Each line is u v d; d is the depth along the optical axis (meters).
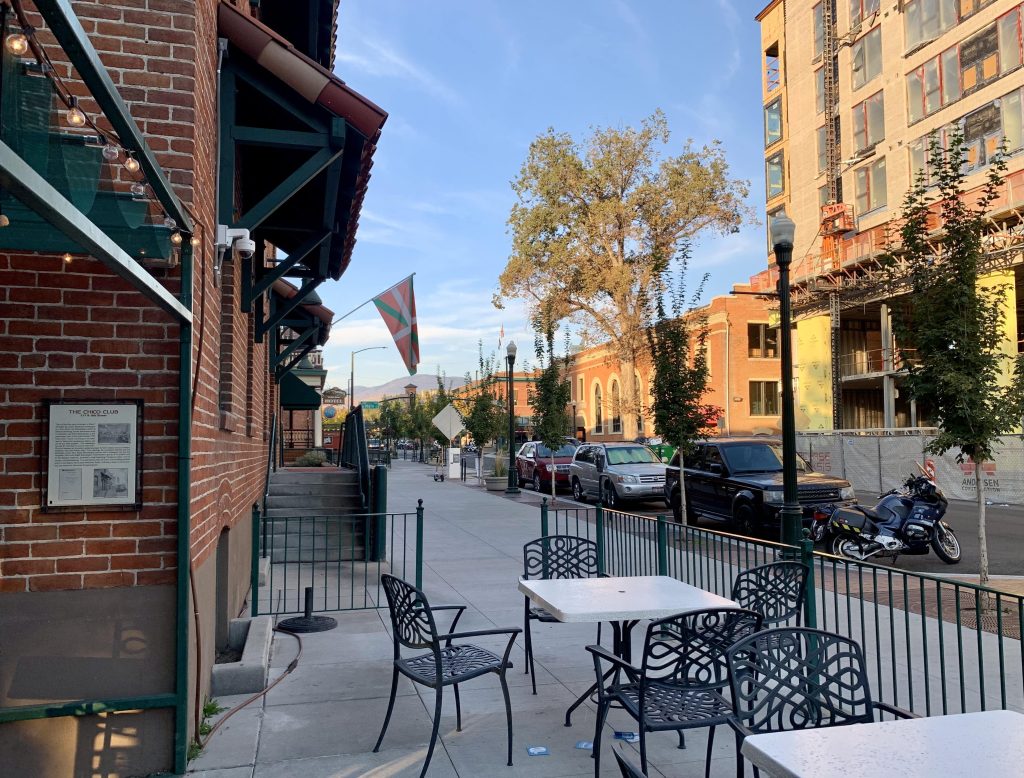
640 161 36.94
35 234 3.80
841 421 36.25
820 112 37.91
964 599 8.76
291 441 34.47
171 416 4.35
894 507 11.70
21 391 4.17
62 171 3.14
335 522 12.30
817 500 13.67
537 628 7.73
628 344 36.56
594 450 22.17
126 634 4.24
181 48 4.66
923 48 30.59
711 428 16.56
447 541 14.09
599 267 37.12
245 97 7.00
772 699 3.70
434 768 4.45
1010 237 25.73
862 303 34.38
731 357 41.00
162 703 4.23
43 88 2.81
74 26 2.21
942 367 8.53
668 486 17.55
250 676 5.77
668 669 6.41
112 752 4.20
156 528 4.30
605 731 5.00
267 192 8.87
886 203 33.00
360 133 6.28
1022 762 2.44
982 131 27.83
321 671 6.36
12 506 4.12
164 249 4.29
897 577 10.62
